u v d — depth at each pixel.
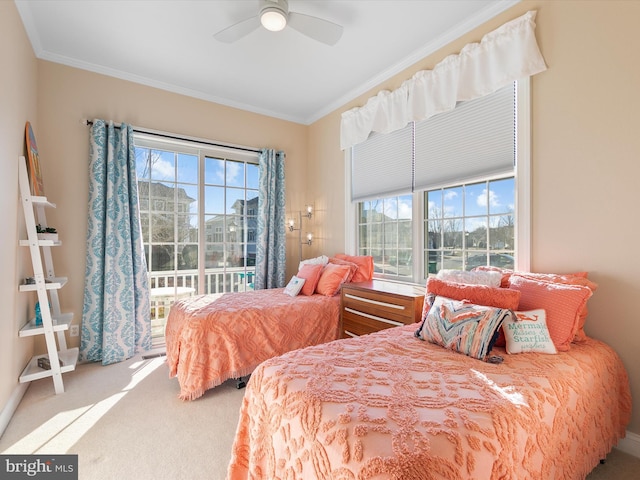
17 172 2.17
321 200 4.11
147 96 3.24
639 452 1.61
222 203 3.80
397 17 2.30
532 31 1.97
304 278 3.11
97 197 2.87
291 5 2.17
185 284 3.59
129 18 2.32
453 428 0.87
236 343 2.34
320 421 0.94
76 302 2.88
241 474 1.29
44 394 2.26
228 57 2.83
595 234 1.76
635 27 1.62
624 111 1.65
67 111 2.86
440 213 2.77
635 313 1.63
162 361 2.91
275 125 4.12
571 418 1.23
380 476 0.73
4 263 1.92
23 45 2.30
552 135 1.92
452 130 2.54
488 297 1.70
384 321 2.44
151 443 1.72
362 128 3.36
